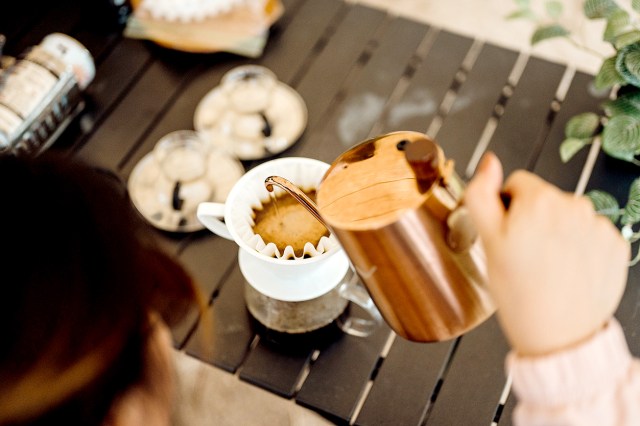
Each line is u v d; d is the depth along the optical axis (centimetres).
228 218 76
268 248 76
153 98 107
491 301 67
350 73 109
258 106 104
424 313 66
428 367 84
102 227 46
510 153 100
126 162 102
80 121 105
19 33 114
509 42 164
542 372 55
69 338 43
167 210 96
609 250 57
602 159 98
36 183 45
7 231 44
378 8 115
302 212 78
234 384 84
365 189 65
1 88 98
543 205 56
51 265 43
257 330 87
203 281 91
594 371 55
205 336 82
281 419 83
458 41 110
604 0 94
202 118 104
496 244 57
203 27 112
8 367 42
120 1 112
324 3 115
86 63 104
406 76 113
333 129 102
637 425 54
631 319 87
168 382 55
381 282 65
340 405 82
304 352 85
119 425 51
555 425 55
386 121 103
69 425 46
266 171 78
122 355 49
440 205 61
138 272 48
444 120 103
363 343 85
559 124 102
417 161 61
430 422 81
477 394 82
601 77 90
